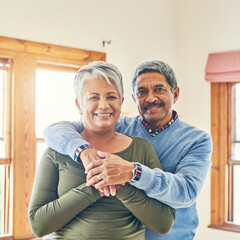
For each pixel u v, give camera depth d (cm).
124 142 107
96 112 102
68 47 310
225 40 367
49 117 310
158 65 115
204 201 373
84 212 98
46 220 95
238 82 364
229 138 366
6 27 278
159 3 387
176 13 405
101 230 96
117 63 345
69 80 322
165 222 99
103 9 336
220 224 364
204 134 116
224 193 364
